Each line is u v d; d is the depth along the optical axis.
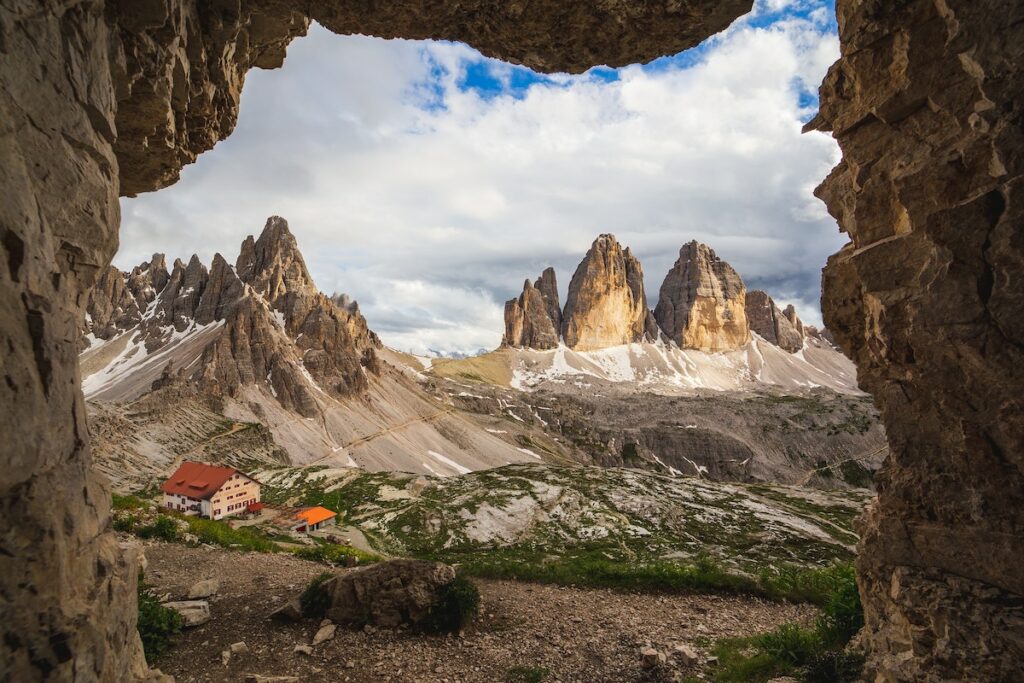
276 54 16.47
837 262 12.43
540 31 16.05
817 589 25.66
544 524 54.03
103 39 9.35
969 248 8.93
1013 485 8.82
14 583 6.14
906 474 10.69
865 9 10.52
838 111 11.84
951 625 9.45
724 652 16.55
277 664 14.96
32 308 6.72
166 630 15.99
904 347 10.39
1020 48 8.41
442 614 17.83
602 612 21.66
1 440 5.96
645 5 14.97
